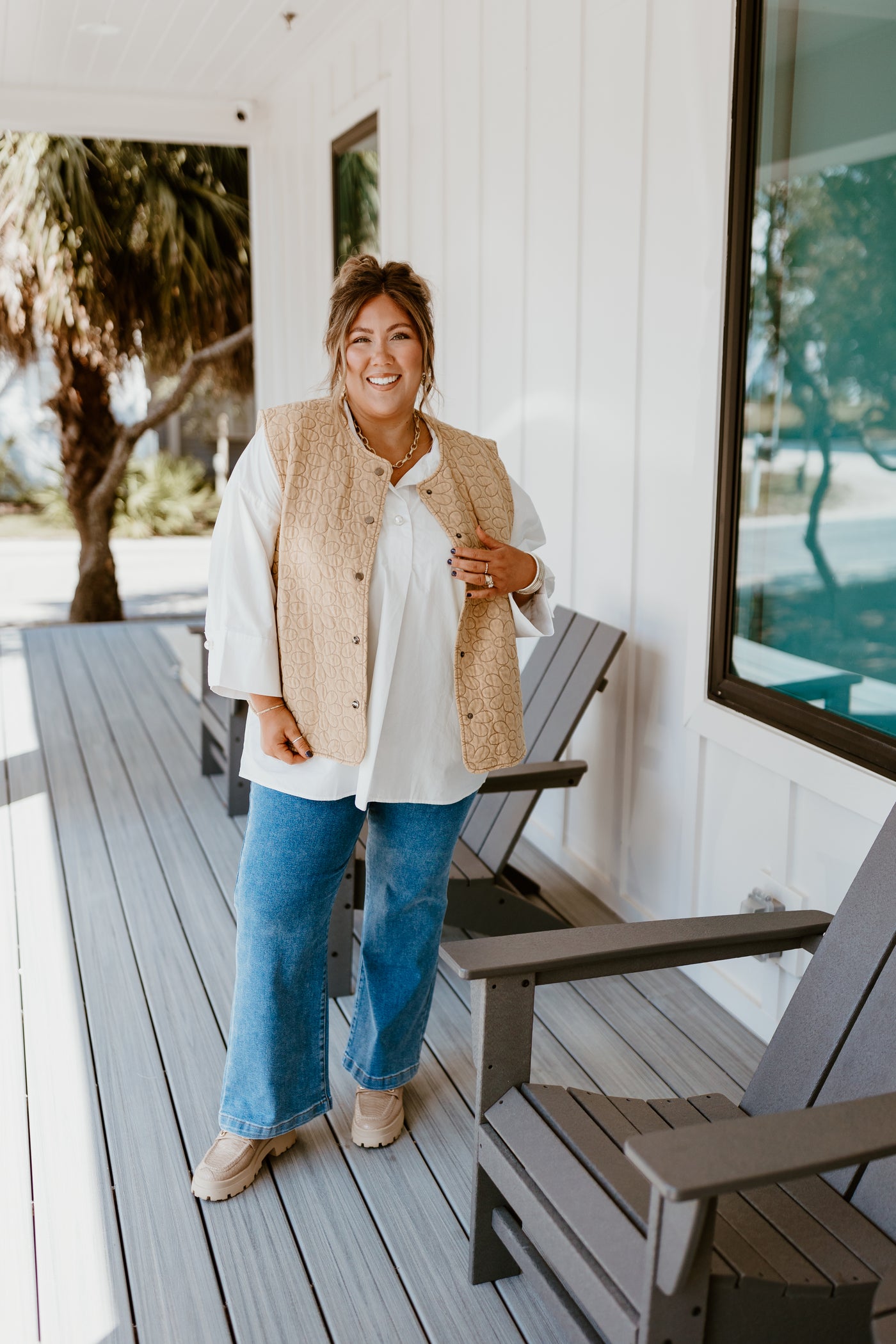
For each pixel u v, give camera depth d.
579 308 3.19
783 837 2.42
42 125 6.11
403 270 1.71
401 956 2.02
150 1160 2.09
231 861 3.53
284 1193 2.01
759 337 2.46
